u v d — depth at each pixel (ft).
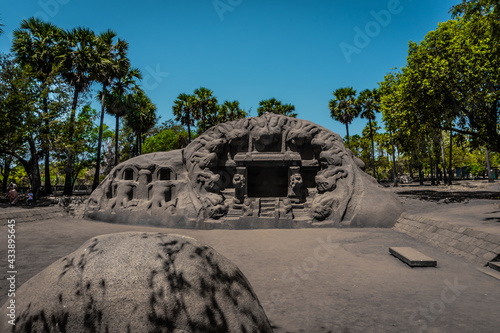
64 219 45.96
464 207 48.78
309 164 46.98
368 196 42.24
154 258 8.09
